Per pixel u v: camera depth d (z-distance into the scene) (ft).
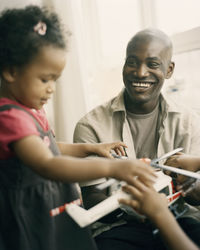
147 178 1.37
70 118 3.82
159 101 2.68
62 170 1.35
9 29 1.56
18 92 1.63
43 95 1.64
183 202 2.18
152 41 2.29
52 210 1.73
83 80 3.75
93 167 1.36
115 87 4.34
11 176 1.63
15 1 3.43
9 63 1.55
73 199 1.90
